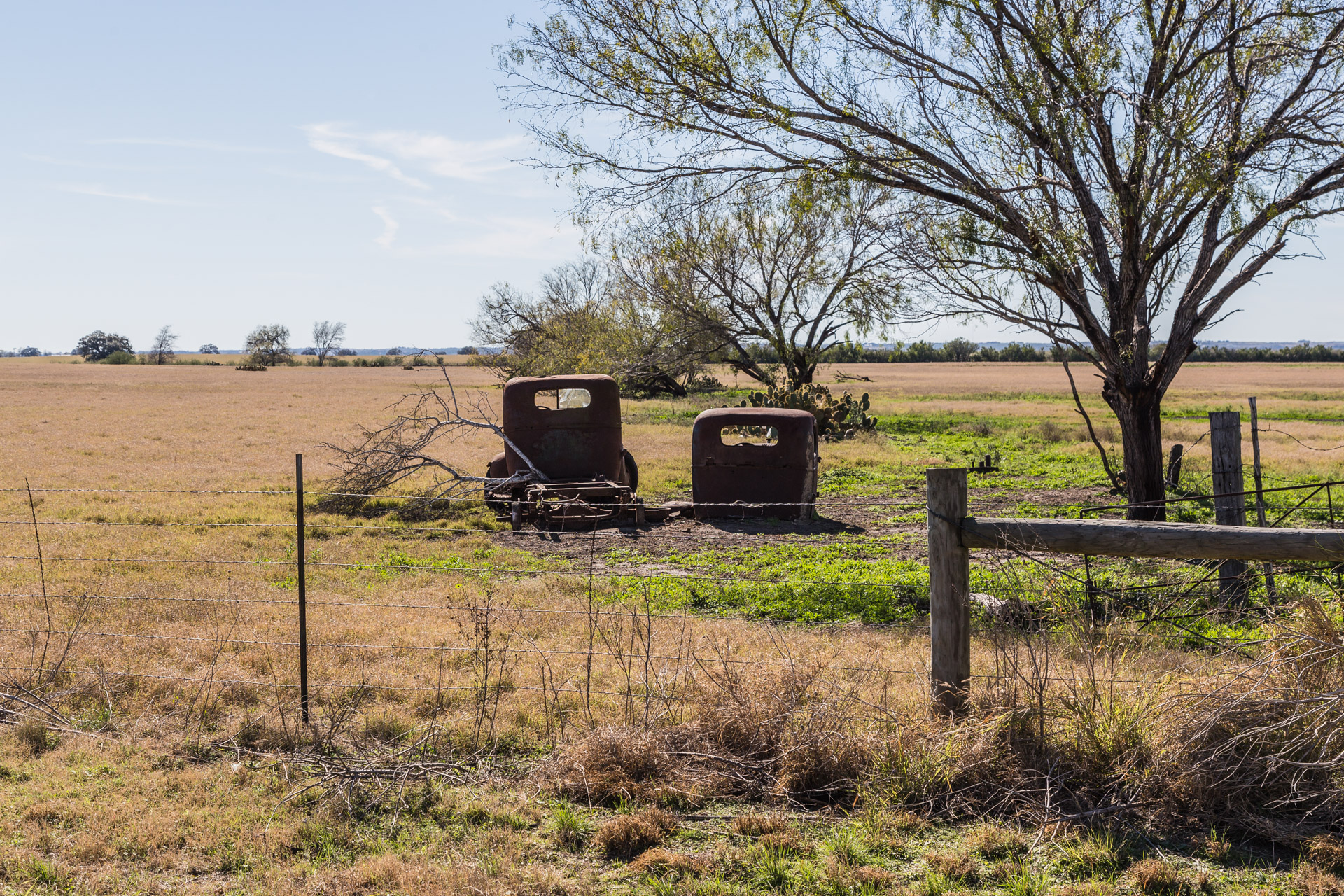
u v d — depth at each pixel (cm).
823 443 2895
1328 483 817
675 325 3123
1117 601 809
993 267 1116
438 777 461
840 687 515
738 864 374
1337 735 409
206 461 2339
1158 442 1238
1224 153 1048
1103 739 435
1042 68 1091
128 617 811
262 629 781
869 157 1138
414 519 1539
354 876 363
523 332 5094
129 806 427
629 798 436
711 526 1523
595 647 729
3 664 639
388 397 5538
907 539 1395
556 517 1501
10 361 14638
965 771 431
